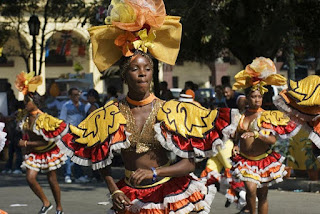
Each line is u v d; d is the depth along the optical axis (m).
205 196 6.00
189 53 20.78
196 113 5.80
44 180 18.86
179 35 5.97
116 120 5.87
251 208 10.25
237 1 18.12
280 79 10.26
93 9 20.25
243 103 12.78
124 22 5.82
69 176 18.14
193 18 17.55
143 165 5.93
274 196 14.52
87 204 13.52
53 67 50.38
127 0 5.80
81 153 5.99
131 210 5.90
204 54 20.22
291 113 7.34
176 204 5.87
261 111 10.41
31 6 26.78
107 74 21.88
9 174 20.81
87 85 27.16
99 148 5.89
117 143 5.82
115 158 19.70
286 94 7.33
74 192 15.73
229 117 5.66
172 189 5.86
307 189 15.35
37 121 11.13
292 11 18.03
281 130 9.99
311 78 7.30
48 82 50.62
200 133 5.72
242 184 11.72
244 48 19.03
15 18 27.53
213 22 17.34
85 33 41.69
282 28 18.08
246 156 10.34
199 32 18.44
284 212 12.16
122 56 5.96
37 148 11.48
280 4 17.92
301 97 7.15
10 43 39.19
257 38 18.05
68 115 17.44
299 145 16.52
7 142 20.94
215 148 5.70
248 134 9.96
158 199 5.87
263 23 18.25
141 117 5.89
